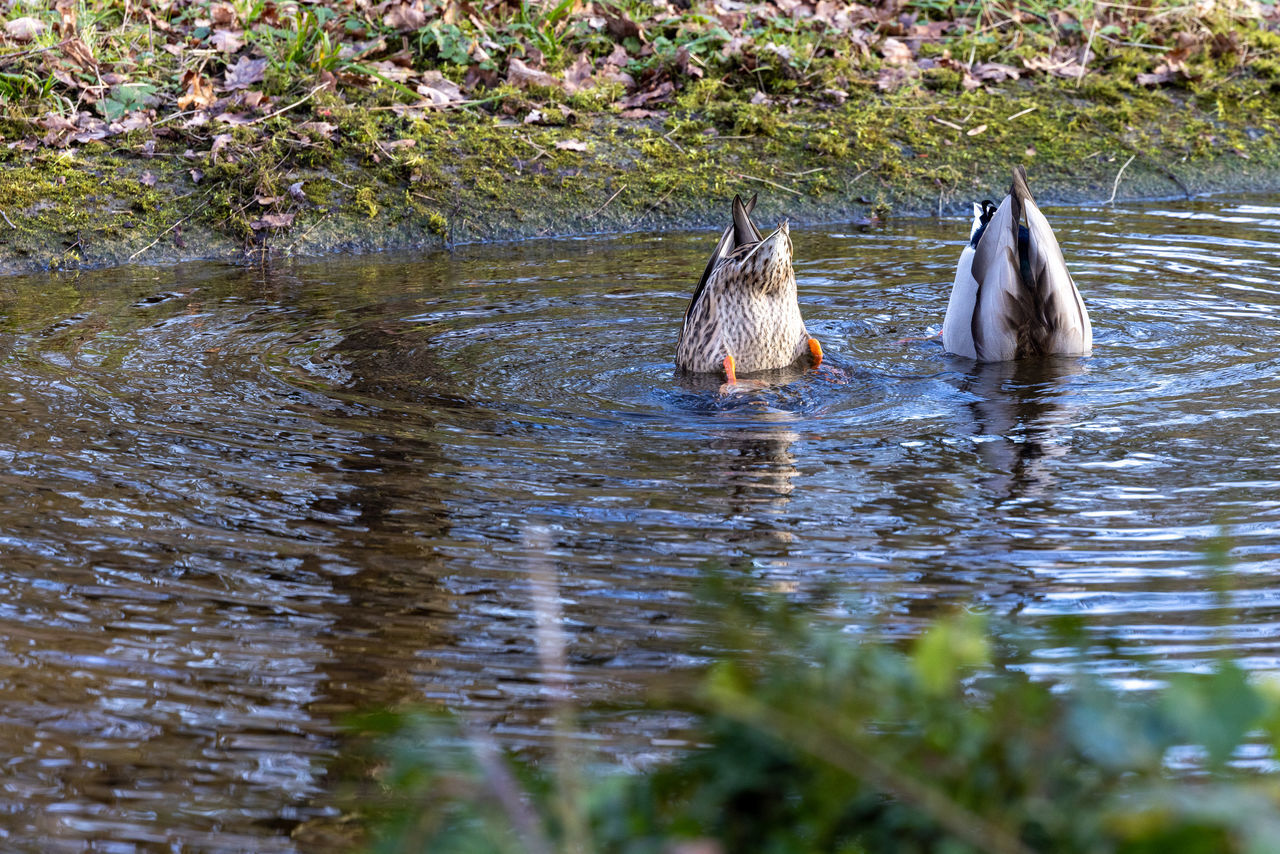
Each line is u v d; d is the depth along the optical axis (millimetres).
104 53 16625
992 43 18656
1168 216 14750
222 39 16922
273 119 15523
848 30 18656
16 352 10445
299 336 11008
